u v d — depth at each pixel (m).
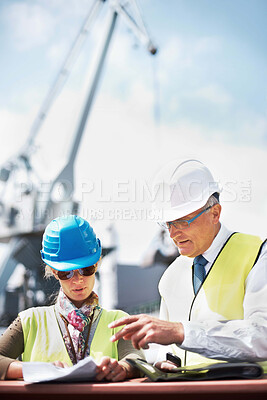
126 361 1.18
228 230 1.50
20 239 7.79
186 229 1.42
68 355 1.29
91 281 1.32
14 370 1.17
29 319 1.35
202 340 1.13
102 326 1.34
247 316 1.27
